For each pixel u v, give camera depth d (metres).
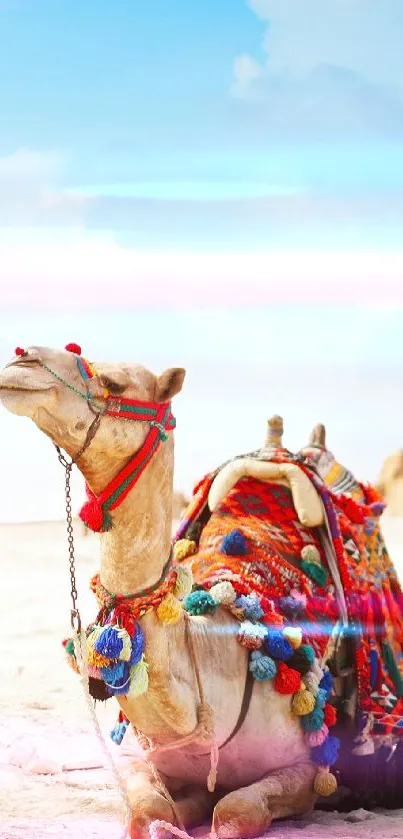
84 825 5.64
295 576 6.00
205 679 5.23
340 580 6.19
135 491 4.90
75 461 4.88
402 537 22.67
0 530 23.84
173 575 5.02
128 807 4.97
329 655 5.98
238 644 5.49
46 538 22.88
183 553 6.24
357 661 6.12
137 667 4.86
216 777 5.47
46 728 7.86
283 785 5.44
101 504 4.87
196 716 5.16
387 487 29.94
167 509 5.00
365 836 5.35
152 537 4.93
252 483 6.33
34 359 4.71
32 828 5.58
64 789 6.42
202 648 5.30
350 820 5.84
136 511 4.91
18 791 6.37
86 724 8.00
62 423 4.75
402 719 6.21
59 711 8.45
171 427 5.02
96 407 4.78
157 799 5.14
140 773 5.40
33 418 4.73
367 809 6.29
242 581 5.78
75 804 6.09
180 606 5.00
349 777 6.24
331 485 7.02
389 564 6.88
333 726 6.11
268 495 6.29
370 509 6.89
